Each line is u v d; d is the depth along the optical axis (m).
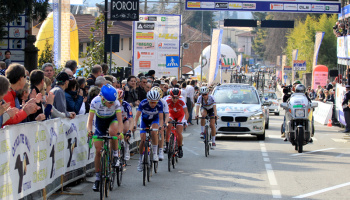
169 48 42.38
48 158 10.73
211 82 51.41
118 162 12.04
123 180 13.70
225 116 23.44
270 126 33.50
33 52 27.03
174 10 72.06
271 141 23.89
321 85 54.06
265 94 49.03
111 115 11.48
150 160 13.94
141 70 42.44
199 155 18.78
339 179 13.76
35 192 10.05
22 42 27.34
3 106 8.55
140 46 42.31
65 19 31.25
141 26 42.12
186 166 16.12
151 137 13.98
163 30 42.31
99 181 11.33
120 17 27.36
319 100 45.03
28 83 11.41
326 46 81.94
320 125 35.75
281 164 16.50
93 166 14.48
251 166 16.05
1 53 27.30
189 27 113.94
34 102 9.83
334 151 20.19
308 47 83.12
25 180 9.40
